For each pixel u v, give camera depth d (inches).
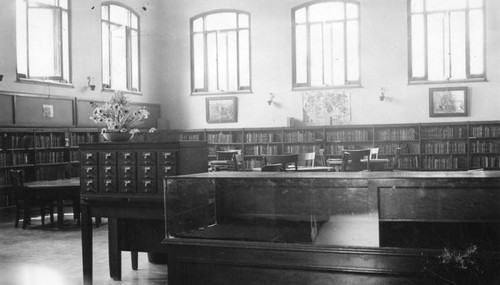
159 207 193.0
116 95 219.3
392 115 595.5
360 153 394.3
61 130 499.8
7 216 435.8
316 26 627.8
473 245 128.7
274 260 141.6
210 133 646.5
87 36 562.6
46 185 375.2
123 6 626.5
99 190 201.8
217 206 163.5
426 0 586.9
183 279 152.6
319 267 137.3
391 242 136.1
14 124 451.5
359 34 606.9
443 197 133.6
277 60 637.9
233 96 651.5
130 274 235.5
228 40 662.5
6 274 241.0
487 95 563.5
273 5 639.1
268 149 622.2
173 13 677.3
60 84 518.9
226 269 147.6
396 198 137.6
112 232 223.5
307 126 605.6
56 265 258.8
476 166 549.6
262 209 159.2
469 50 573.6
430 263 128.7
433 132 564.7
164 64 682.8
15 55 465.1
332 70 623.5
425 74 589.6
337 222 149.4
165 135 656.4
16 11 472.7
